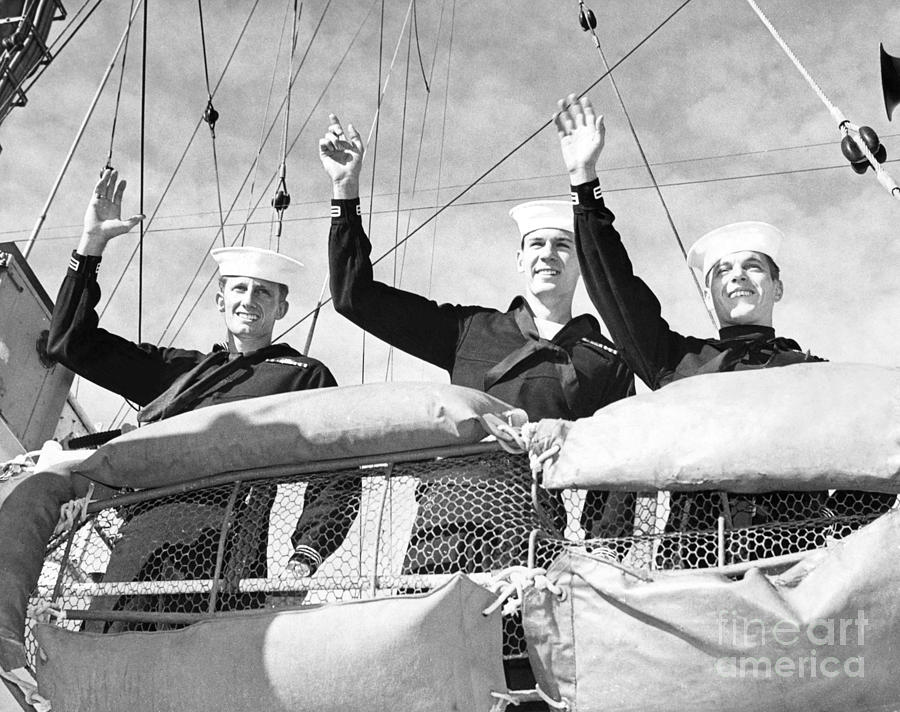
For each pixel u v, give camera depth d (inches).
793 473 181.6
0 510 225.3
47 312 315.3
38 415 314.0
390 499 206.7
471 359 240.4
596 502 206.1
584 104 236.5
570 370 233.0
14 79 323.3
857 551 175.9
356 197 246.4
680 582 177.9
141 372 266.4
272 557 216.5
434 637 180.7
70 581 227.0
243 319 264.5
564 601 183.6
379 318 244.1
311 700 185.5
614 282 227.5
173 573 215.3
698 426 187.8
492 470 204.4
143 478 221.0
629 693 178.4
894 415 181.5
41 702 210.7
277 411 211.8
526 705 197.0
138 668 198.7
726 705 174.7
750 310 243.3
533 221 250.8
